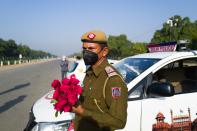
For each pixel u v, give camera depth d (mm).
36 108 3574
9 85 15781
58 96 1773
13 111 8438
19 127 6656
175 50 4383
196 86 3877
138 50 41281
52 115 3270
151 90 3182
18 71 31078
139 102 3297
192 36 32688
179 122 3475
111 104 1927
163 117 3379
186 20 39562
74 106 1819
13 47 92625
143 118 3293
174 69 4098
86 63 2113
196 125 3557
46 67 41188
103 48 2107
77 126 2211
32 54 140625
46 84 16000
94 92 2051
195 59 3963
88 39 2082
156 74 3775
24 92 12648
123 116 1898
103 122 1861
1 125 6828
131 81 3375
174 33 38781
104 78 2031
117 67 4023
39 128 3209
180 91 3730
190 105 3547
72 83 1794
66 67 16781
